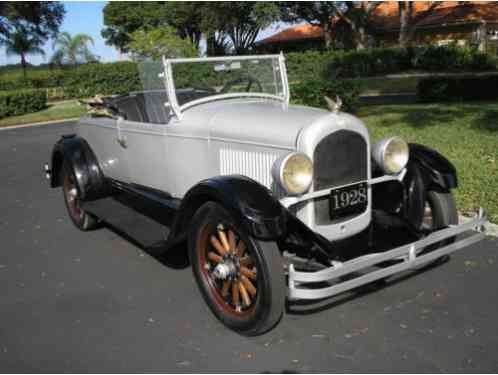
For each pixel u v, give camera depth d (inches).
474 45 1152.8
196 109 162.4
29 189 300.0
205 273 134.3
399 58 1084.5
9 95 769.6
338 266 111.9
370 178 142.3
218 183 121.2
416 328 124.6
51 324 134.9
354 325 127.5
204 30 1315.2
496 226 187.6
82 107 843.4
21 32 1406.3
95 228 216.8
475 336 120.0
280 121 135.5
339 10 1198.3
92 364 115.6
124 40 1697.8
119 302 146.2
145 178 187.6
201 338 125.0
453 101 569.0
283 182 119.3
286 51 1660.9
